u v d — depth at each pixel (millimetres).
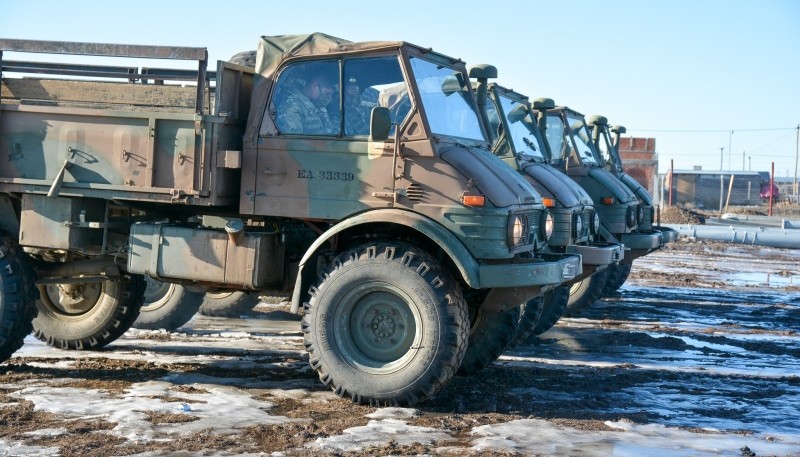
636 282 17562
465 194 6582
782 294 16156
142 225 7242
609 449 5680
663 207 41375
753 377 8430
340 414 6340
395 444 5605
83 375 7438
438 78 7348
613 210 12305
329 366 6629
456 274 6977
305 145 6930
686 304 14305
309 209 6914
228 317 11359
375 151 6777
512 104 10953
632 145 38812
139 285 8539
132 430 5738
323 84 6992
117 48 7133
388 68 6859
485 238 6586
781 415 6930
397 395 6504
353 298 6633
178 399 6637
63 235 7293
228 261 7035
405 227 6969
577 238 10102
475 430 6055
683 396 7527
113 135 7109
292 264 7395
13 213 7543
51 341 8602
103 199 7500
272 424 5996
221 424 5961
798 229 31906
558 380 7988
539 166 10297
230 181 7191
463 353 6539
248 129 7078
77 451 5250
